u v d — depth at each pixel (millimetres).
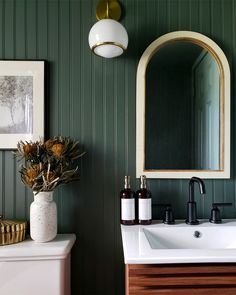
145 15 1308
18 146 1166
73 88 1294
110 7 1296
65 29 1301
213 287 797
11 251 1044
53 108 1288
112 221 1275
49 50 1295
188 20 1315
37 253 1053
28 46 1291
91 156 1286
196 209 1236
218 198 1290
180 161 1283
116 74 1302
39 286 1060
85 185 1280
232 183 1299
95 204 1278
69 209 1275
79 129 1287
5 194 1265
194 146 1290
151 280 795
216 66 1308
